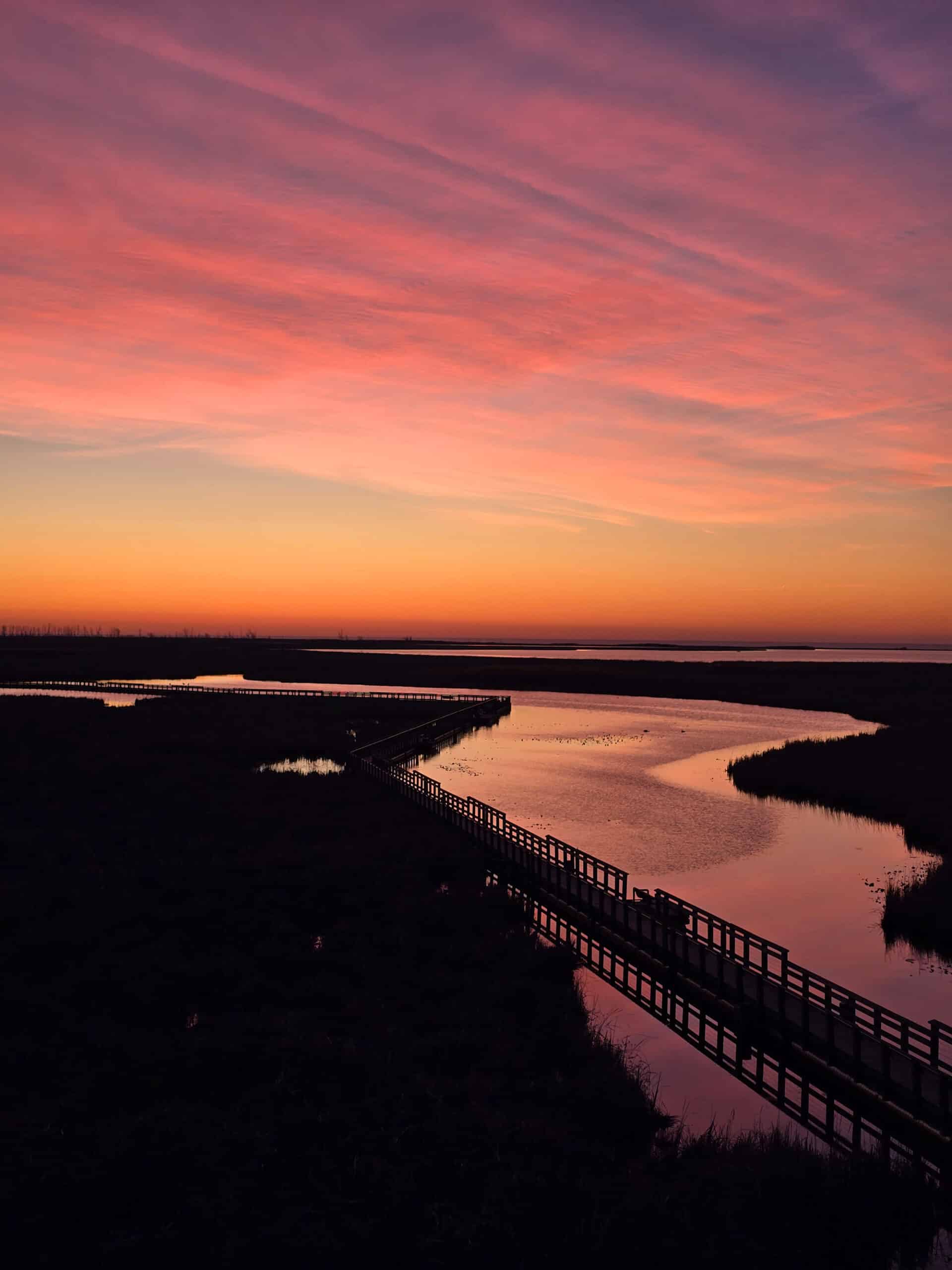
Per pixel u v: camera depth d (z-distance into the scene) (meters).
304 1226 11.50
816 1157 13.34
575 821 39.66
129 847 32.34
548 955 22.89
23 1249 10.89
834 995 17.12
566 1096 15.41
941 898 25.95
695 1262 11.08
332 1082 15.45
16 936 22.75
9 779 45.94
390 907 25.89
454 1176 12.80
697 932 22.70
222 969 20.84
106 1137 13.33
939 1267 11.05
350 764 52.09
